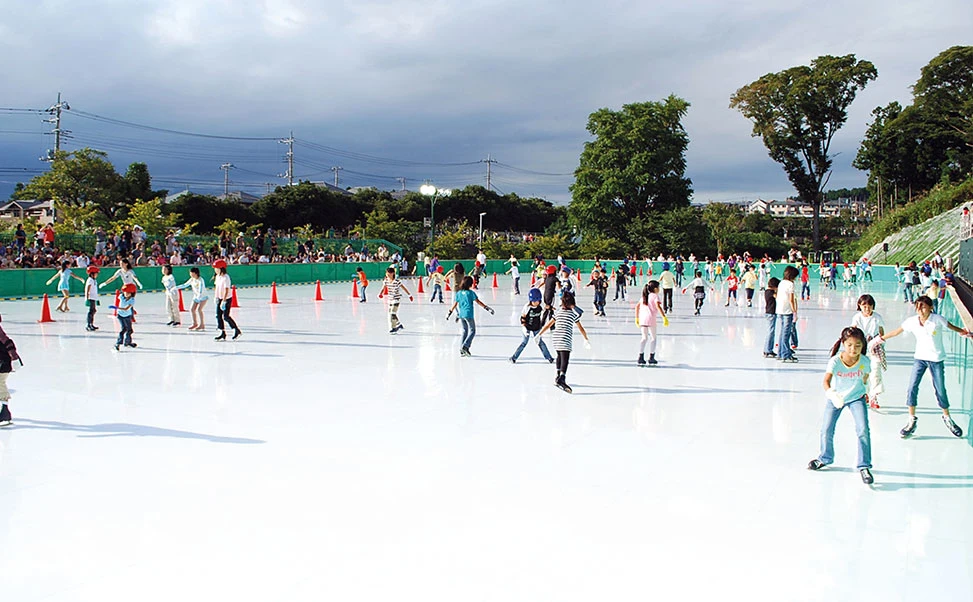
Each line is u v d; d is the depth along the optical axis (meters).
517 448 6.73
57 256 27.39
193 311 15.95
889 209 63.53
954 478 5.86
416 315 20.17
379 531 4.76
